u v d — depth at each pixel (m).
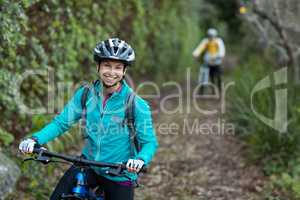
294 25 11.44
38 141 4.18
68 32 8.86
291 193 7.15
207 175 8.06
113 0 11.37
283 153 8.21
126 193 4.34
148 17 15.05
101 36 10.39
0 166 5.48
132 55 4.25
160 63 15.95
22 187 6.75
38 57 7.86
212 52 15.11
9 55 6.81
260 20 12.59
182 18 18.92
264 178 7.83
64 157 4.05
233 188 7.54
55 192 4.26
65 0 8.63
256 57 14.80
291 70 10.88
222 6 27.94
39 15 8.02
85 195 4.21
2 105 7.13
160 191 7.44
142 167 4.04
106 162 4.06
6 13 6.37
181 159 8.82
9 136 6.68
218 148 9.30
